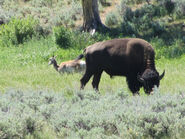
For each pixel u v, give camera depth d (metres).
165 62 58.44
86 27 77.88
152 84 34.59
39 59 61.84
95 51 37.66
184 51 63.94
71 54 64.25
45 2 92.44
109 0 91.06
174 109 26.55
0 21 85.12
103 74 49.47
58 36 69.81
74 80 45.09
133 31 75.44
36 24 79.75
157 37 70.19
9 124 24.38
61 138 24.75
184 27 75.06
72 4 90.94
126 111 26.28
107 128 25.16
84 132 24.12
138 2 87.31
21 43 74.69
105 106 28.06
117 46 36.91
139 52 36.31
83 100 31.16
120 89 32.84
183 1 80.50
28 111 27.69
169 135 24.22
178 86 39.44
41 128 26.03
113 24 80.94
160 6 82.88
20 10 88.88
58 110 28.34
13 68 55.69
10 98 32.84
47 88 39.75
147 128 24.28
